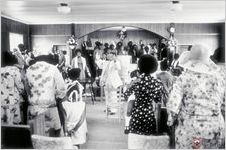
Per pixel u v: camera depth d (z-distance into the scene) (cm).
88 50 1434
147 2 869
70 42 1465
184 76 285
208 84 280
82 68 1025
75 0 855
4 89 450
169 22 1438
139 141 277
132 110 354
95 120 761
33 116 380
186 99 286
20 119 468
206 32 1446
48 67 377
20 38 1409
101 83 780
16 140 312
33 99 378
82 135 539
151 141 275
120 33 1538
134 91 350
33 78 376
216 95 281
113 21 1434
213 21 1406
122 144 566
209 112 281
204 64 286
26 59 923
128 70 823
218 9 1019
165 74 481
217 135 282
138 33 1616
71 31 1495
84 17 1287
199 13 1132
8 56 455
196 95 281
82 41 1562
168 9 1015
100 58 1273
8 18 1266
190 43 1454
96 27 1482
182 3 888
